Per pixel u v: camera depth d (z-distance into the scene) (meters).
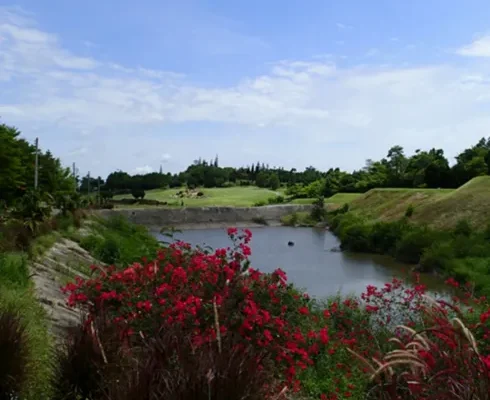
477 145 107.62
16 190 46.25
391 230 48.91
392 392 3.61
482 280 27.80
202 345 4.16
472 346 3.20
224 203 116.94
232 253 7.43
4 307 6.20
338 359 7.78
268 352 5.71
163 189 156.75
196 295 6.47
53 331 8.11
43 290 11.91
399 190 78.81
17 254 14.30
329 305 11.62
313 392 6.75
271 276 7.45
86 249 25.97
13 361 4.61
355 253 48.84
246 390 3.05
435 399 3.06
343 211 84.62
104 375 4.50
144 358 3.98
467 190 59.09
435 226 54.03
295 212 97.56
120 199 119.81
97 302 6.73
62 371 4.79
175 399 2.92
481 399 2.88
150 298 6.50
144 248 31.06
